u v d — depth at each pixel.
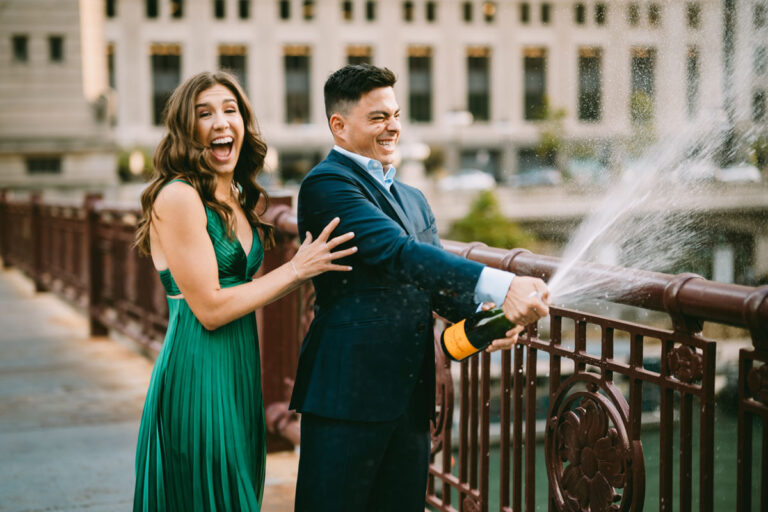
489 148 56.56
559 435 2.09
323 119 54.12
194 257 1.89
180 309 2.00
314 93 54.16
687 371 1.67
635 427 1.82
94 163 29.86
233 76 2.04
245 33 52.66
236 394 2.03
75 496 3.35
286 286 1.84
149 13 51.09
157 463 2.00
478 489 2.82
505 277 1.64
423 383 1.94
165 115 1.98
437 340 2.79
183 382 1.97
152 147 50.66
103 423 4.46
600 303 1.94
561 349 2.08
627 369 1.84
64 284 8.84
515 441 2.31
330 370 1.86
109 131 30.31
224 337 2.00
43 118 30.03
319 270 1.82
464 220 31.08
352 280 1.87
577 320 2.01
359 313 1.85
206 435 1.96
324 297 1.93
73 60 30.25
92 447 4.03
